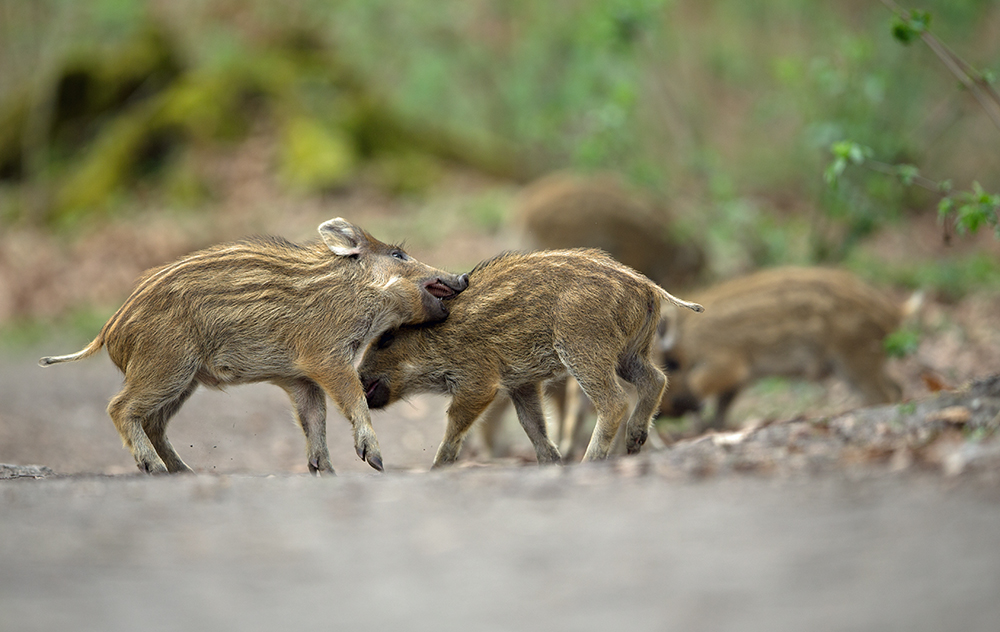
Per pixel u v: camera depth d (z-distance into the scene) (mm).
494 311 9570
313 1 33750
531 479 6812
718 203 20172
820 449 7043
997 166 26828
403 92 35312
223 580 4809
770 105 23797
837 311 13062
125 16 33312
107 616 4344
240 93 30875
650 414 9633
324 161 28516
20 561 5168
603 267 9328
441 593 4547
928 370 13945
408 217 26375
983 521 5035
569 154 27453
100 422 14586
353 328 9617
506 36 31750
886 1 10953
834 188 12031
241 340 9406
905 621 3904
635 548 5070
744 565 4711
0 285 23891
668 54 29625
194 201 28219
